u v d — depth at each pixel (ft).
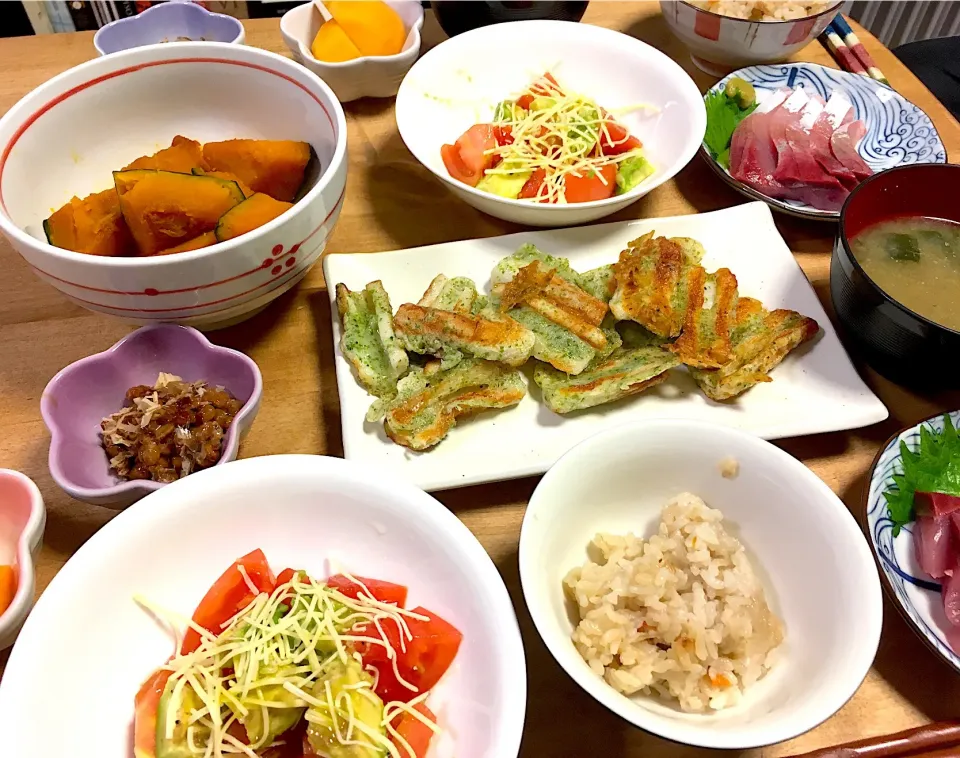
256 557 1.02
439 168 1.49
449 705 0.95
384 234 1.56
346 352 1.29
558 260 1.43
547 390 1.26
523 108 1.68
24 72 1.80
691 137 1.54
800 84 1.81
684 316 1.33
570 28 1.72
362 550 1.05
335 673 0.92
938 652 0.99
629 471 1.09
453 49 1.68
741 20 1.74
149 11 1.81
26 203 1.31
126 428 1.14
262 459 1.03
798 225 1.60
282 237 1.20
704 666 0.97
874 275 1.37
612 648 0.97
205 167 1.42
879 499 1.13
